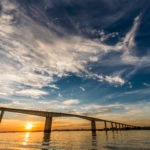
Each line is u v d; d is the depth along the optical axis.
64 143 42.66
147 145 35.56
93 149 30.95
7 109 119.25
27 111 128.75
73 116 154.50
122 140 51.06
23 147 34.25
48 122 138.38
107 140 51.94
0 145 38.06
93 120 176.00
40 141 50.28
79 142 45.53
